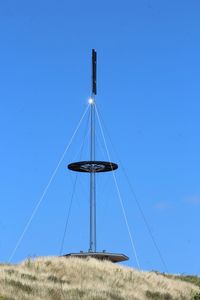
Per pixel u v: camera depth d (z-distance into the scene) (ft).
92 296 142.72
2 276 147.23
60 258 189.06
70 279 168.66
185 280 214.90
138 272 197.67
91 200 207.10
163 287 188.44
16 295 129.18
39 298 130.93
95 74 221.46
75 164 200.13
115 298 149.89
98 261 194.59
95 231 209.36
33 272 167.84
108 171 205.57
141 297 162.50
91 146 208.33
